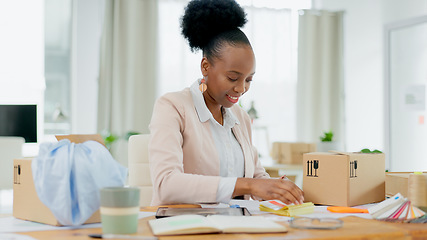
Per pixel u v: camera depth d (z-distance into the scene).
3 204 3.51
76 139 1.02
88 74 5.05
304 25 5.58
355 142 5.76
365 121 5.72
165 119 1.40
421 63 4.98
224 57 1.40
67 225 0.95
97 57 5.07
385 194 1.39
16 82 4.99
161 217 1.03
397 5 5.32
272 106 5.47
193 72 5.18
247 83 1.46
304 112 5.56
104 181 0.96
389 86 5.36
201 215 1.03
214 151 1.48
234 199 1.44
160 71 5.12
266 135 5.14
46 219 0.98
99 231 0.90
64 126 5.12
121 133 4.95
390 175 1.39
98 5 5.07
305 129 5.57
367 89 5.70
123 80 4.97
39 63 5.06
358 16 5.72
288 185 1.16
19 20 5.00
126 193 0.86
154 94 5.05
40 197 0.94
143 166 1.93
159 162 1.32
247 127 1.69
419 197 1.09
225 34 1.43
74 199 0.95
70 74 5.12
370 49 5.67
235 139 1.59
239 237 0.83
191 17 1.48
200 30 1.46
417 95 5.04
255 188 1.18
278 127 5.50
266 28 5.46
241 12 1.46
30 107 4.48
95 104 5.06
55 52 5.12
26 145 4.97
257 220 0.94
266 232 0.87
